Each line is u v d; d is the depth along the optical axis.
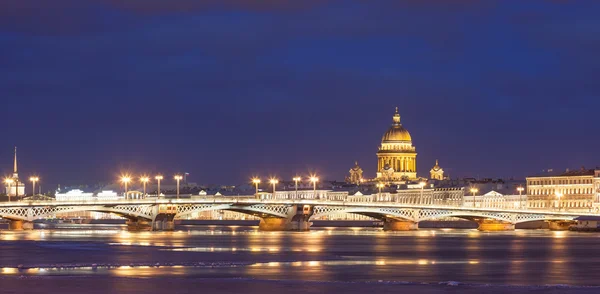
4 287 149.25
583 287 152.12
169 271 175.12
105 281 156.75
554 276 170.75
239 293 144.25
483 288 150.88
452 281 161.00
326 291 147.12
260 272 174.00
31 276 165.00
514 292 147.00
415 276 169.50
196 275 168.25
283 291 146.62
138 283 154.50
